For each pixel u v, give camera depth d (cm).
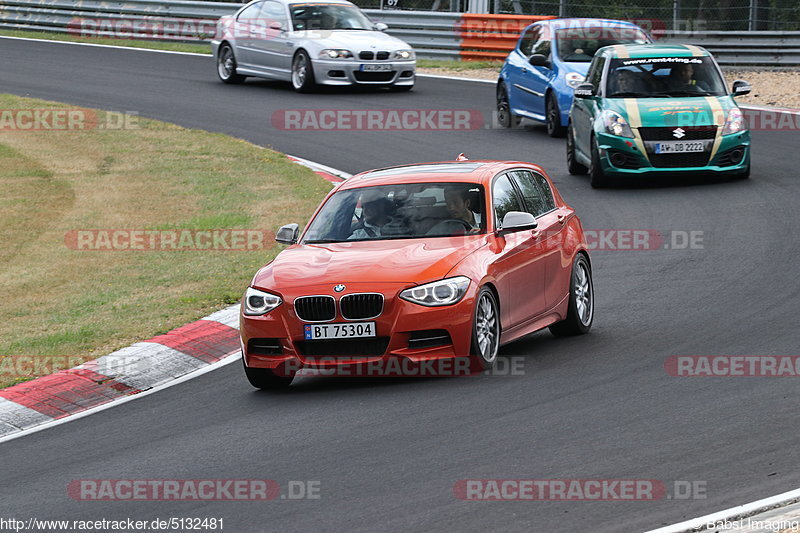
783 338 3525
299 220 5706
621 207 5794
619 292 4341
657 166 6091
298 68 9131
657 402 2917
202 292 4459
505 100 8256
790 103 8606
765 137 7469
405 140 7575
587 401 2956
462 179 3612
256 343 3275
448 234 3431
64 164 7200
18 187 6681
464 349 3209
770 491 2247
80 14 12825
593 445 2592
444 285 3189
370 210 3556
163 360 3666
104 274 4888
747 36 10138
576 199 6019
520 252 3494
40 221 5931
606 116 6188
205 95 9231
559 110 7512
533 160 6994
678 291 4272
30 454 2878
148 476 2606
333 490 2400
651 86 6331
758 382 3056
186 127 8088
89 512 2392
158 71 10419
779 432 2619
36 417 3219
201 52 11656
